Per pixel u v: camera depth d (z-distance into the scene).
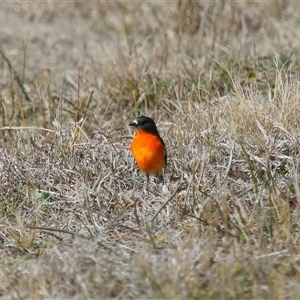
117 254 10.02
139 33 20.11
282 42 18.30
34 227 10.62
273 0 20.53
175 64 16.92
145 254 9.59
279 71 14.56
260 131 13.14
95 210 11.48
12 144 14.09
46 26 21.64
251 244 9.97
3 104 15.80
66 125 15.06
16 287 9.41
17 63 19.30
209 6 20.03
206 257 9.29
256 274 9.10
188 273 8.95
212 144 12.77
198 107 14.08
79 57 19.38
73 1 22.61
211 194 11.52
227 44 17.95
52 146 13.41
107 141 13.78
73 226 11.23
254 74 15.91
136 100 15.91
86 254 9.84
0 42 20.78
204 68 16.33
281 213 10.35
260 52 17.78
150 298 8.80
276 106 13.73
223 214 10.41
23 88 16.39
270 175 11.29
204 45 18.08
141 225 11.05
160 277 8.95
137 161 12.30
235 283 8.83
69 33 21.02
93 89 16.77
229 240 9.88
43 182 12.48
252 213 10.45
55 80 17.91
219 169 12.34
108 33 20.80
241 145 11.79
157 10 21.02
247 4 20.44
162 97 15.70
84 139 14.01
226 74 15.83
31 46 20.33
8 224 11.20
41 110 15.62
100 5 22.00
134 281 9.05
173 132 13.84
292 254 9.53
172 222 10.98
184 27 19.47
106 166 12.81
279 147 12.69
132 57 17.31
